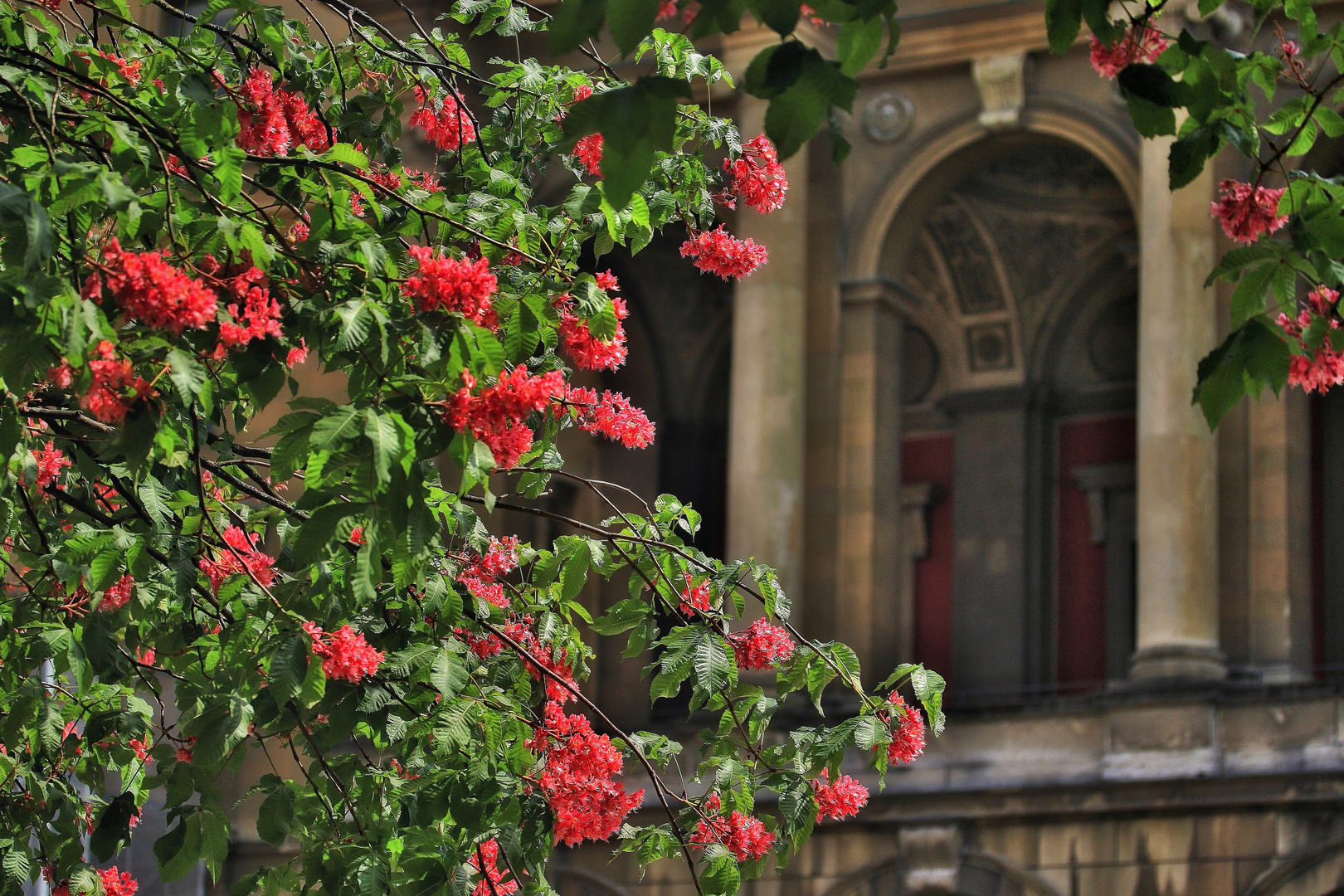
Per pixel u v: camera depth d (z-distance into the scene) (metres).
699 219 7.97
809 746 7.43
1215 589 23.81
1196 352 24.30
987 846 23.33
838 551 26.80
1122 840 22.56
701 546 34.34
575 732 7.23
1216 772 22.08
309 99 8.05
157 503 6.76
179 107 6.71
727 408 34.94
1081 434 35.53
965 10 26.97
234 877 23.92
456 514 7.09
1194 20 23.92
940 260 35.66
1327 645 28.44
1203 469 24.00
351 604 6.86
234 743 6.29
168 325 5.39
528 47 27.06
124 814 7.50
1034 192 33.44
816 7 4.37
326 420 5.20
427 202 7.01
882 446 27.20
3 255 5.65
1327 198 5.41
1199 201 24.66
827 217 27.78
